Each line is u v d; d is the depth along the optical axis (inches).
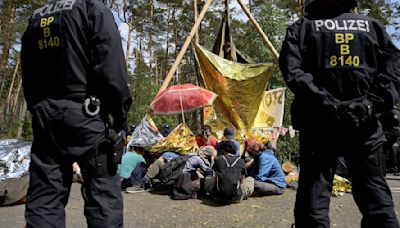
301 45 97.7
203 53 362.0
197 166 244.1
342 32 96.0
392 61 94.0
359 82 94.0
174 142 295.0
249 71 361.7
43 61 95.6
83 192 94.1
